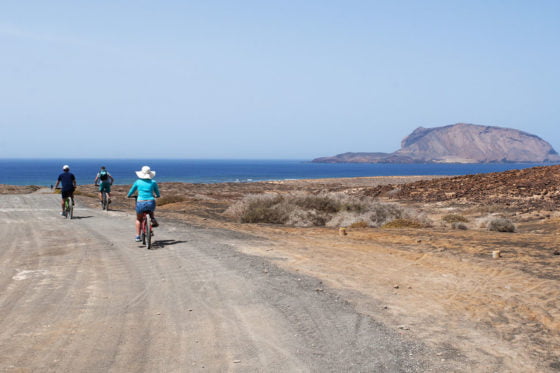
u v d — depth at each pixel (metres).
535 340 5.36
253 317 5.95
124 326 5.59
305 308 6.36
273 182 79.25
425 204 32.19
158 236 13.47
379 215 20.28
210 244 11.91
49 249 11.14
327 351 4.84
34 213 20.59
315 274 8.60
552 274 8.75
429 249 11.74
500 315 6.30
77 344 4.98
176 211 24.70
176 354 4.72
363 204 21.25
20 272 8.56
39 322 5.70
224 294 7.07
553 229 17.30
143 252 10.73
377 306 6.60
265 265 9.22
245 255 10.36
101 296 6.95
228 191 59.56
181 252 10.70
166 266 9.14
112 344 4.99
